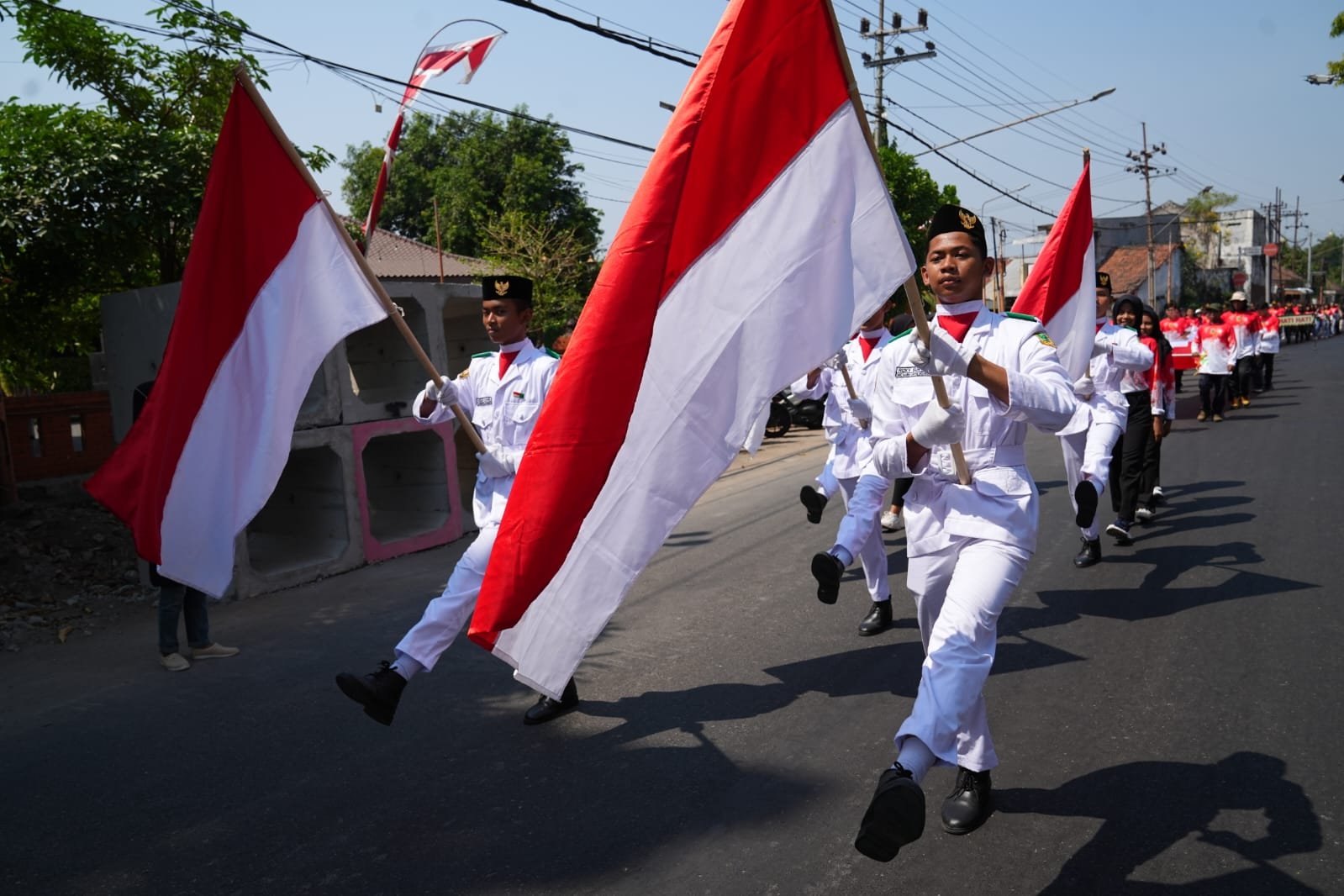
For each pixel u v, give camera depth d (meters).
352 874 3.22
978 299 3.34
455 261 24.98
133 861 3.41
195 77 9.37
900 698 4.45
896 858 3.11
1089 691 4.37
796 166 2.89
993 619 3.03
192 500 4.14
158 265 10.13
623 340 2.86
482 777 3.90
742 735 4.14
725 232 2.90
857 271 2.87
